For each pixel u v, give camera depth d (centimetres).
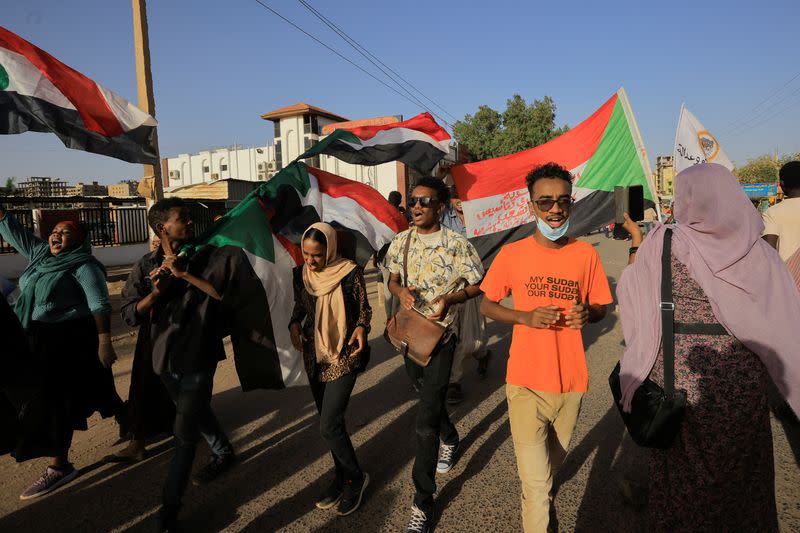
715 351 183
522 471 221
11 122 357
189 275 273
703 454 183
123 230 1730
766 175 4891
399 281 301
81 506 294
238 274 303
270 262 340
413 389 466
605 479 306
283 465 335
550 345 222
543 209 220
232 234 322
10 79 355
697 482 184
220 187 2108
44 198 1518
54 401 310
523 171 507
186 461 263
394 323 277
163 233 278
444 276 281
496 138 3569
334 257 272
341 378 265
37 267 319
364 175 2741
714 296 181
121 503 296
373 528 266
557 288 224
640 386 197
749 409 181
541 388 220
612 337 627
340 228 413
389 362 549
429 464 259
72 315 319
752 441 181
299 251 371
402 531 263
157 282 266
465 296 276
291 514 280
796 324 177
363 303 274
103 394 341
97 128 388
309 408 430
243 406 439
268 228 351
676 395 185
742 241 178
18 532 271
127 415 358
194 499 298
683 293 189
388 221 446
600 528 261
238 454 352
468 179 513
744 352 182
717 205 181
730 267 180
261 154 4553
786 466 314
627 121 471
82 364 326
